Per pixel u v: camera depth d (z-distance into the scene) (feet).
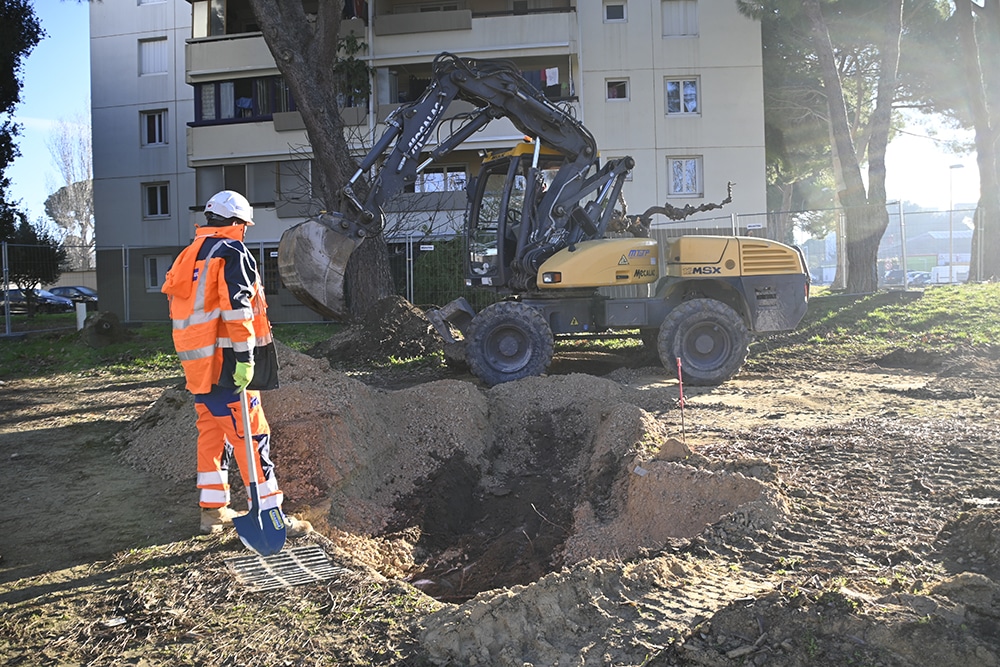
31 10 86.48
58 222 208.54
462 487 22.91
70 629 12.75
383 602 13.17
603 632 11.46
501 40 88.48
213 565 15.07
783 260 39.32
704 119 89.81
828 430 24.48
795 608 10.68
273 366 15.85
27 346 59.00
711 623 10.82
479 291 70.38
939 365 41.42
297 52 54.03
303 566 14.90
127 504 19.58
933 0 89.56
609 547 17.48
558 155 39.19
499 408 28.17
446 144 37.27
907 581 12.57
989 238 78.38
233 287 14.88
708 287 40.34
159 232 102.89
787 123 108.68
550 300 39.14
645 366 42.96
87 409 34.53
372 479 21.59
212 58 92.99
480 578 17.60
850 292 66.95
